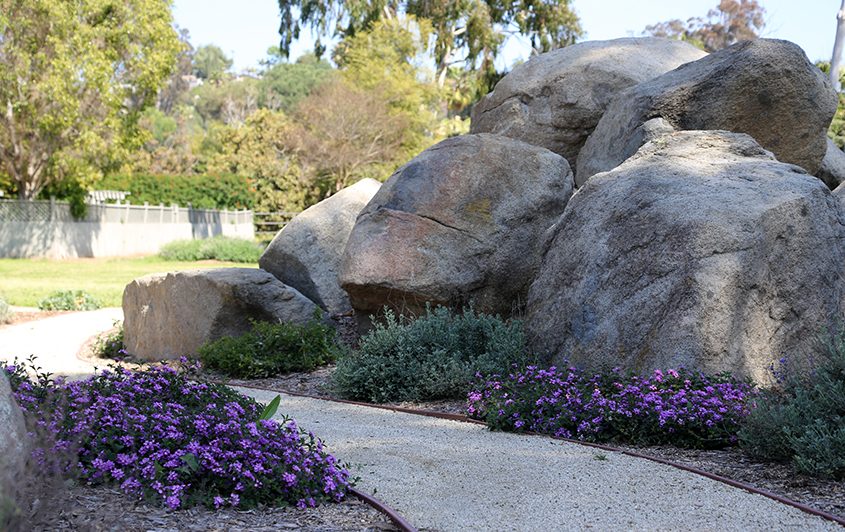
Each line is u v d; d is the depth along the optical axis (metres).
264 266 13.20
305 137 47.00
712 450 6.44
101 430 5.36
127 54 30.19
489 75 47.75
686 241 7.59
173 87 88.69
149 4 29.94
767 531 4.60
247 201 46.91
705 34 45.69
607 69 13.12
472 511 4.96
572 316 8.45
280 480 5.02
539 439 6.83
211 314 11.12
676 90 10.77
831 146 13.45
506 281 10.37
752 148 9.03
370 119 46.44
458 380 8.43
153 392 6.49
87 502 4.60
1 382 4.10
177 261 34.75
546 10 46.94
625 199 8.45
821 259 7.91
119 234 36.72
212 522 4.50
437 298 10.03
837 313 7.93
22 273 26.73
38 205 32.41
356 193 13.45
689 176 8.37
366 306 10.52
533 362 8.64
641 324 7.72
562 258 8.89
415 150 48.00
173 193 43.31
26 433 4.06
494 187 10.44
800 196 7.88
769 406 6.22
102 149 30.17
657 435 6.64
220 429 5.25
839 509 4.99
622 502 5.11
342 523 4.67
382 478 5.65
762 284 7.54
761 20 44.88
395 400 8.63
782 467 5.86
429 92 48.47
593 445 6.56
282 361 10.41
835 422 5.87
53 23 27.95
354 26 48.56
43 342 13.45
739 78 10.51
